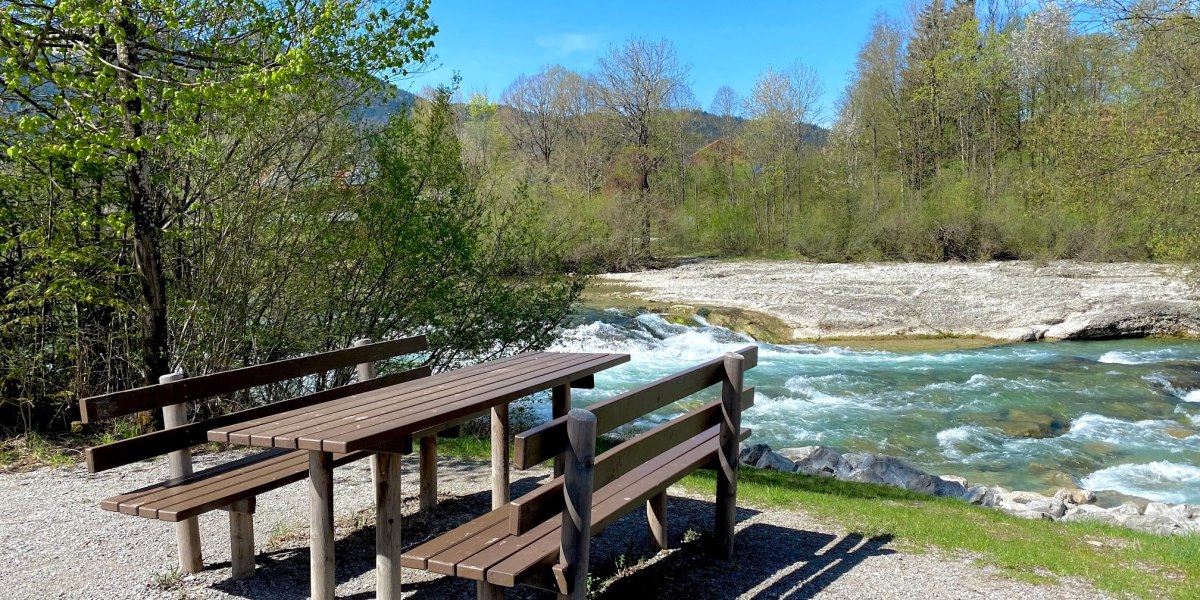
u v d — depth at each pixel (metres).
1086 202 17.09
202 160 7.65
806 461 9.88
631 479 4.39
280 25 7.27
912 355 19.72
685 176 48.72
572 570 3.24
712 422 4.75
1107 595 4.56
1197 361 18.03
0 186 7.14
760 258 41.88
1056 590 4.60
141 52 7.05
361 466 6.83
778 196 44.50
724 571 4.70
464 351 10.12
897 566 4.90
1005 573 4.86
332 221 8.81
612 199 38.47
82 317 8.00
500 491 5.13
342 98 8.45
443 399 4.34
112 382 8.22
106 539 4.95
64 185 7.48
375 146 9.06
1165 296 23.56
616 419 3.63
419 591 4.25
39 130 6.68
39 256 7.50
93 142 6.43
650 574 4.59
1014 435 12.72
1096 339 21.67
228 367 8.30
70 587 4.21
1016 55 28.66
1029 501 8.95
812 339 22.27
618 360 5.98
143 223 7.27
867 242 38.31
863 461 9.73
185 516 3.79
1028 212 33.38
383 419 3.81
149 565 4.52
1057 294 24.70
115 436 7.79
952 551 5.27
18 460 7.01
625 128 46.19
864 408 14.41
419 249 9.07
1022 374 17.08
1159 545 5.95
